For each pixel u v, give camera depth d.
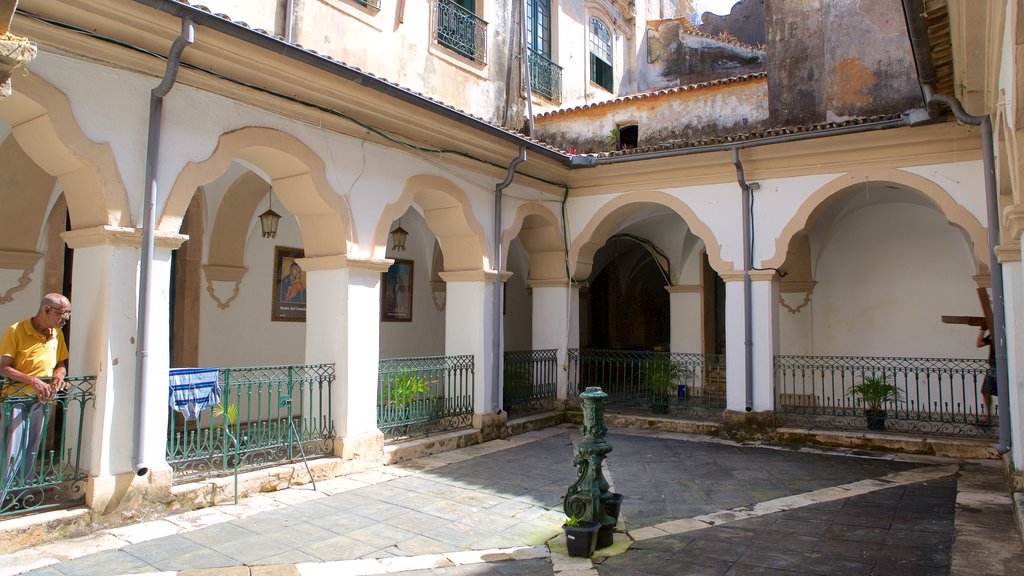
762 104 11.35
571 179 11.27
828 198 9.48
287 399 7.08
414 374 8.71
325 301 7.69
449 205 9.29
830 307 12.37
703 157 10.09
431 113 8.09
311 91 6.98
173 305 9.36
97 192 5.50
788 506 6.36
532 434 10.05
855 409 10.01
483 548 5.20
